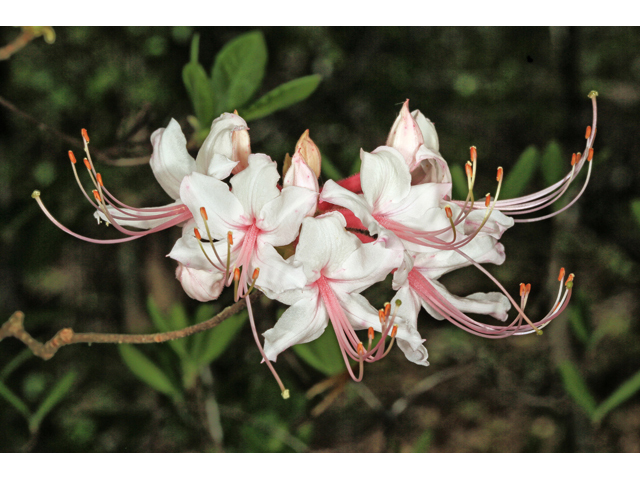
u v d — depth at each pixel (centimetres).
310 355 27
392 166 20
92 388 48
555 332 42
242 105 26
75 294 57
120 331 57
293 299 20
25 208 28
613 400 26
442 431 53
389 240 19
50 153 51
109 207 22
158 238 56
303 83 25
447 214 20
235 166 21
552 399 38
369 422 48
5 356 43
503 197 27
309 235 20
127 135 28
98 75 51
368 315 21
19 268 30
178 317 28
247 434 31
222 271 20
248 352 39
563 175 30
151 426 35
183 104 53
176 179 22
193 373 28
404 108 21
